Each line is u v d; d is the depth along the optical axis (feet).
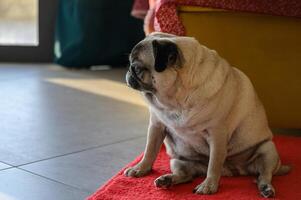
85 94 11.91
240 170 6.77
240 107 6.51
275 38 8.43
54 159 7.30
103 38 15.38
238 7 8.11
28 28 15.99
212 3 8.08
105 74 14.61
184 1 8.11
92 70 15.23
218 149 6.22
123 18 15.69
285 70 8.54
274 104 8.68
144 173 6.60
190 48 6.03
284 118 8.72
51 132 8.70
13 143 7.97
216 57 6.39
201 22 8.32
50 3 15.67
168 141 6.81
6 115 9.69
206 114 6.07
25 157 7.32
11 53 15.87
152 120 6.58
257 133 6.64
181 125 6.16
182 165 6.47
